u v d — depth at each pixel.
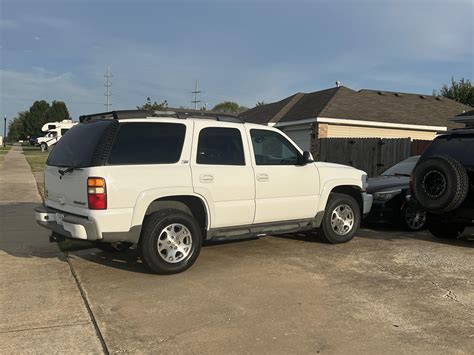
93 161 5.14
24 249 6.89
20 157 32.41
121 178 5.17
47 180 6.08
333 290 5.00
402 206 8.34
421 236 7.96
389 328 4.03
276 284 5.20
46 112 98.88
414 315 4.32
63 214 5.58
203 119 6.02
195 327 4.04
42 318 4.23
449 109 24.08
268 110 25.50
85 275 5.55
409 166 10.03
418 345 3.71
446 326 4.07
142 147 5.42
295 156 6.79
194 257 5.66
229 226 6.09
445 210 6.75
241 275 5.53
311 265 5.98
